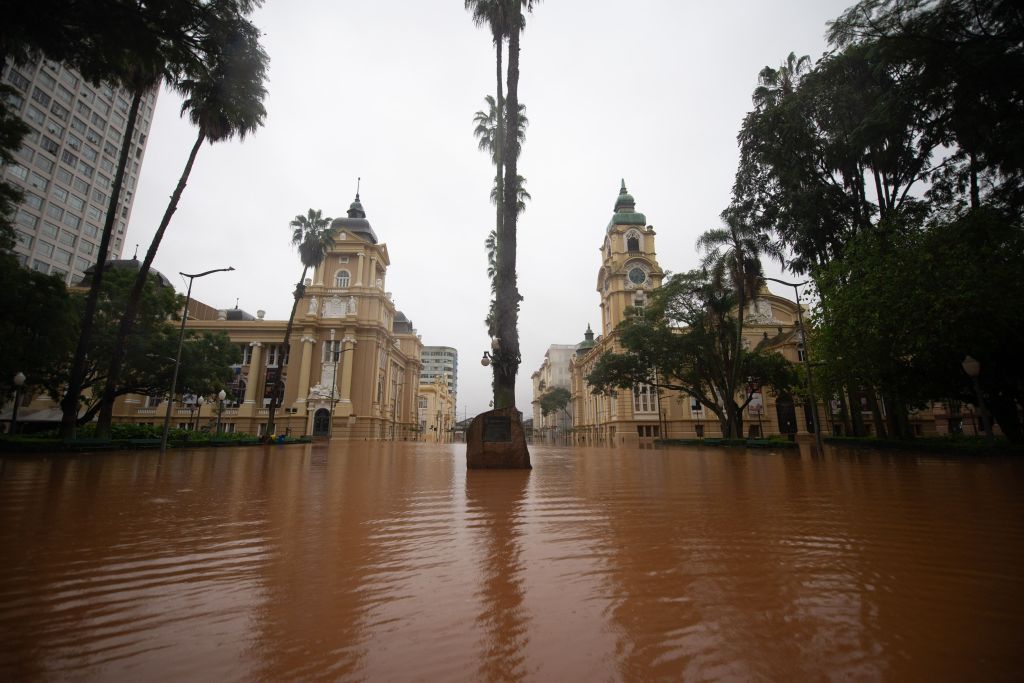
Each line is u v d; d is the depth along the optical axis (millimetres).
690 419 52656
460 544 4746
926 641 2559
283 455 21516
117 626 2793
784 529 5305
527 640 2627
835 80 24797
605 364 38906
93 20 10211
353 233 58188
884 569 3822
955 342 16609
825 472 11844
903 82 15922
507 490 8789
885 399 24562
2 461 14195
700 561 4098
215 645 2561
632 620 2885
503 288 14336
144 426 27516
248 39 12062
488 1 15430
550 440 105312
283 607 3109
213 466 14109
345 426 51312
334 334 54844
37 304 19438
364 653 2473
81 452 18391
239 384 55312
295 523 5781
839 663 2332
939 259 17312
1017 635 2613
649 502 7266
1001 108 14078
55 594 3314
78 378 19797
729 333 33438
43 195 66125
